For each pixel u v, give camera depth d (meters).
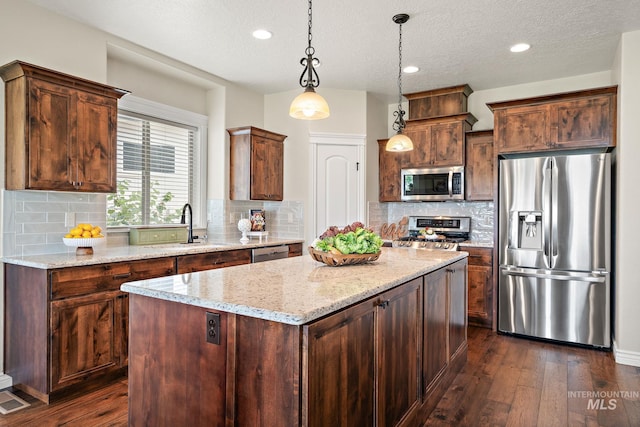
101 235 2.89
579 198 3.43
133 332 1.73
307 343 1.27
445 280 2.62
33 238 2.76
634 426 2.17
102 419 2.22
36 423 2.17
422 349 2.23
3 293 2.62
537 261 3.61
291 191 4.74
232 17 2.92
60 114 2.65
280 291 1.61
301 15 2.88
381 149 5.04
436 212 5.03
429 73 4.09
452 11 2.81
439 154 4.61
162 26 3.07
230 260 3.61
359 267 2.28
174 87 4.09
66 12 2.85
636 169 3.06
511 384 2.70
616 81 3.50
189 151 4.31
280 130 4.82
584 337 3.42
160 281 1.83
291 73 4.13
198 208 4.38
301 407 1.27
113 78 3.53
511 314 3.75
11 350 2.59
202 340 1.50
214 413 1.47
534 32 3.14
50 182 2.60
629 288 3.07
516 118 3.81
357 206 4.71
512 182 3.73
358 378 1.58
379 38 3.27
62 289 2.40
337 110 4.67
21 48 2.68
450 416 2.29
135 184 3.76
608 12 2.80
